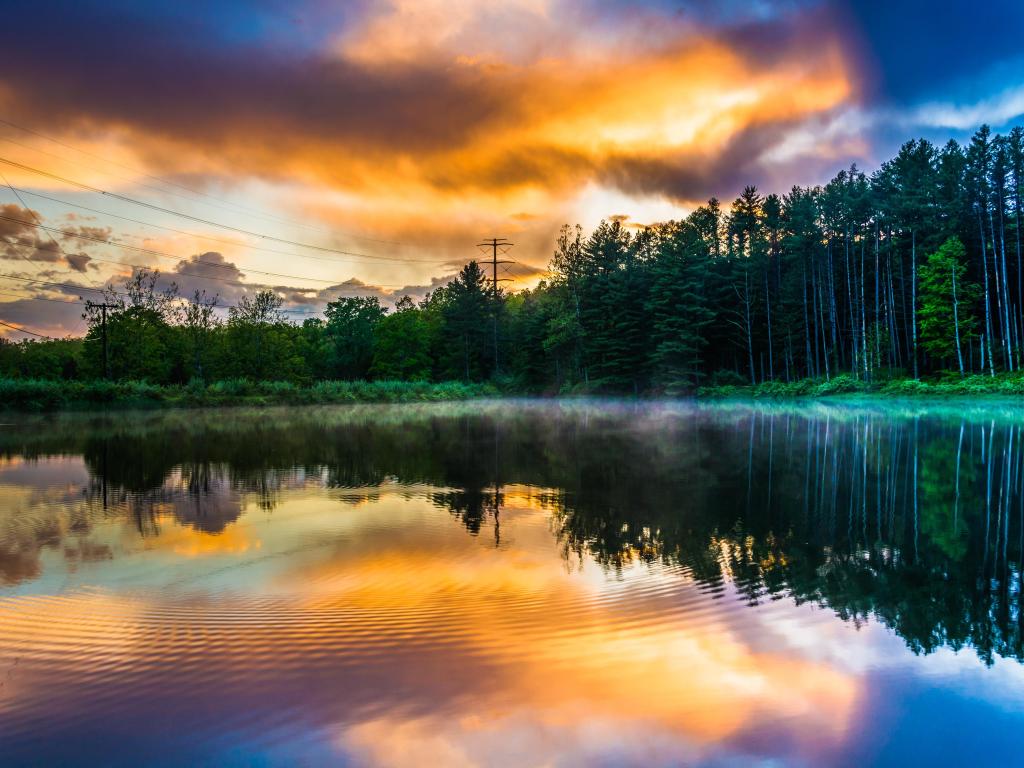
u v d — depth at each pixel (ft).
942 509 49.55
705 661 23.44
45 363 283.38
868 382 202.39
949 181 208.23
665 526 44.75
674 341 230.27
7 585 32.14
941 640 25.41
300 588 31.50
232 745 18.31
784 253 257.96
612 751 18.06
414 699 20.77
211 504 53.01
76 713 20.06
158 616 27.99
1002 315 209.36
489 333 320.70
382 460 79.20
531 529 43.80
